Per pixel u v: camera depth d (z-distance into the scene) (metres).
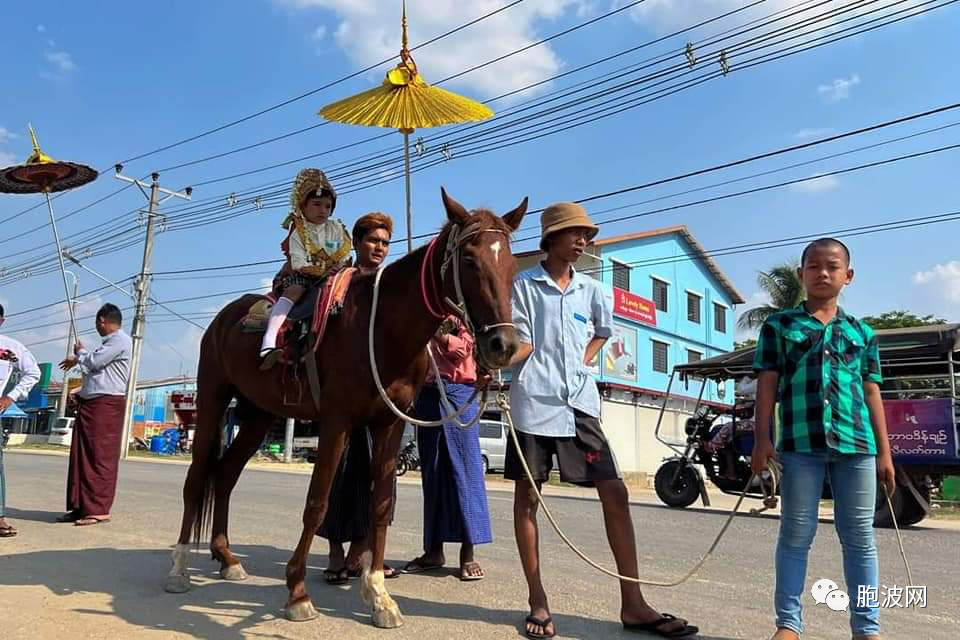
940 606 4.94
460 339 5.23
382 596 4.05
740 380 13.89
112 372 7.20
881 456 3.65
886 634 4.20
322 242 4.69
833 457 3.50
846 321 3.66
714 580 5.52
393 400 4.16
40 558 5.36
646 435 28.91
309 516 4.12
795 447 3.55
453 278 3.76
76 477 7.09
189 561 5.50
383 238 4.98
